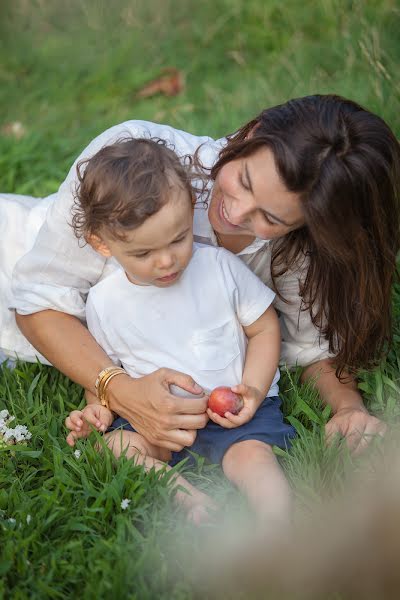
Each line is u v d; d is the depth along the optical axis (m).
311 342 3.29
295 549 2.29
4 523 2.61
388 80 4.64
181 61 5.90
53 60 5.97
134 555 2.49
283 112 2.63
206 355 2.94
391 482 2.24
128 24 6.18
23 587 2.43
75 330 3.05
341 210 2.63
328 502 2.68
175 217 2.65
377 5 5.36
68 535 2.62
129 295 2.96
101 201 2.65
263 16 6.07
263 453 2.82
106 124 5.25
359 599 2.18
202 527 2.58
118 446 2.90
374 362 3.23
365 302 2.98
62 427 3.10
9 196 3.54
